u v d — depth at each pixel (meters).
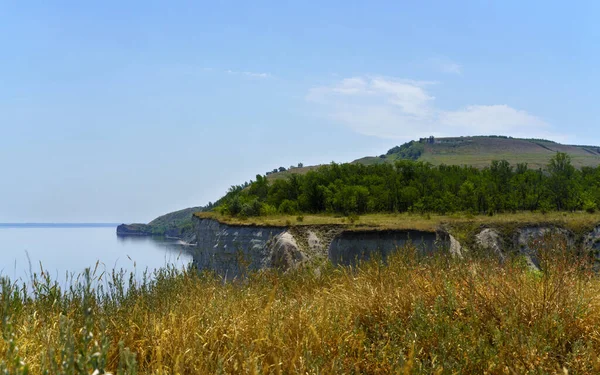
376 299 6.39
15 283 5.63
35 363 4.07
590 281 6.64
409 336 5.05
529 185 58.69
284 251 36.28
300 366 4.53
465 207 54.69
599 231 37.94
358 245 37.06
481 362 4.61
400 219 46.62
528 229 39.06
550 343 4.95
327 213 59.28
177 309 5.89
